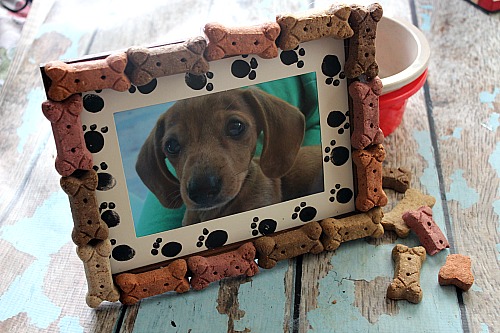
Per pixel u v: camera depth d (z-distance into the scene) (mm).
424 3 859
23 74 797
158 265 592
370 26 559
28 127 744
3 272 613
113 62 520
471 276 579
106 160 553
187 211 584
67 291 598
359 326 560
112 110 541
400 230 619
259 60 558
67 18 856
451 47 803
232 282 598
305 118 584
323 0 787
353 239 620
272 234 609
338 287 588
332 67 576
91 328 572
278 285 592
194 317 575
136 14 855
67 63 525
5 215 661
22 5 880
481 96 747
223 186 582
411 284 573
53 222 654
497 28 821
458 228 625
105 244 566
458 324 557
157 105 549
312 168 601
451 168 677
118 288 581
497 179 664
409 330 556
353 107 586
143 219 577
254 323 567
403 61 721
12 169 704
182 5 861
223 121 567
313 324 562
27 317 580
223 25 537
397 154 693
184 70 536
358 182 607
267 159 587
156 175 567
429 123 723
